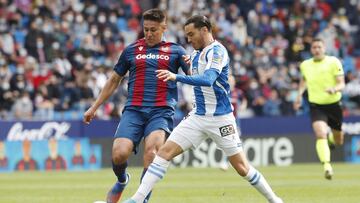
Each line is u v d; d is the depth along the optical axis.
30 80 82.12
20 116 78.69
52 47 86.31
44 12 92.00
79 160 74.94
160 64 31.12
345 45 104.25
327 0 110.75
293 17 105.44
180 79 27.00
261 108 88.38
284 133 82.69
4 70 80.69
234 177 58.12
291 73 94.62
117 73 31.73
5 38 86.19
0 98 79.44
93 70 84.50
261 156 80.44
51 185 50.75
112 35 92.19
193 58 28.70
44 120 75.25
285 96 89.62
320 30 104.88
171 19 95.12
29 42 85.88
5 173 67.44
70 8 92.31
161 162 28.33
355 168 70.31
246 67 93.44
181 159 77.00
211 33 28.69
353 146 83.56
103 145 76.19
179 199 38.53
